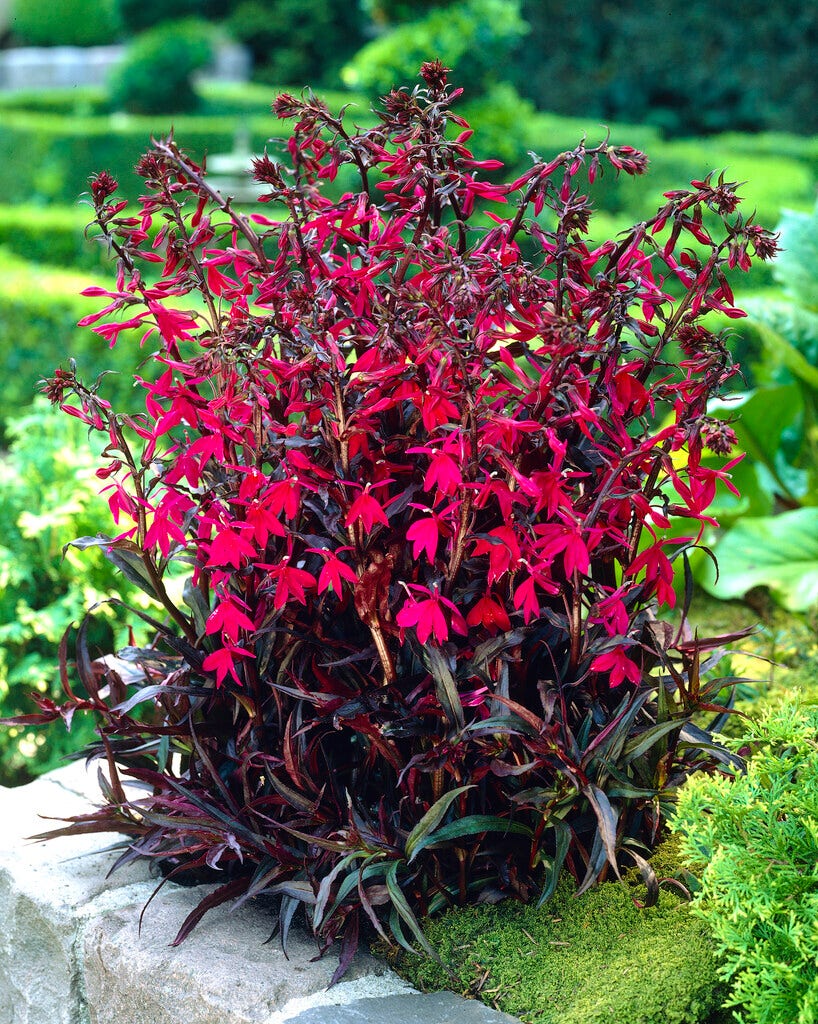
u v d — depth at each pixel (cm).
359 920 174
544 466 159
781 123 1198
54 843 201
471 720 167
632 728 171
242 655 167
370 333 160
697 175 760
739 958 144
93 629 278
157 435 159
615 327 156
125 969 171
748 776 162
